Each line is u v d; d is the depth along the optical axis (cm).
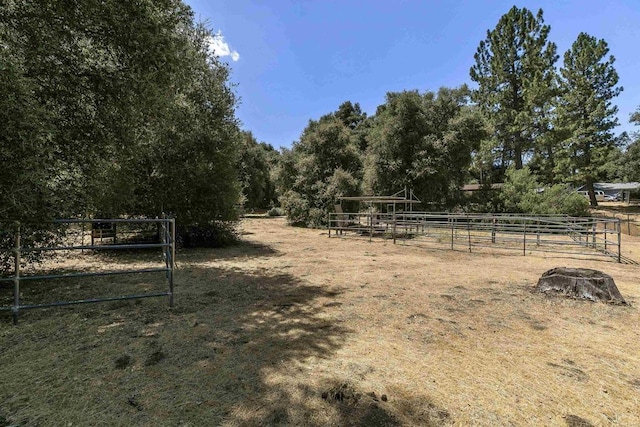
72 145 489
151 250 973
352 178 1950
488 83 2773
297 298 482
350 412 216
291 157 2191
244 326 369
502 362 290
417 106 1898
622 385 254
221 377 258
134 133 579
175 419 207
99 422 204
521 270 696
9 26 414
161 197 943
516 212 1888
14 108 330
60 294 495
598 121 2756
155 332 347
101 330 352
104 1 415
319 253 950
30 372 263
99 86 470
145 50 460
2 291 506
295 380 254
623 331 363
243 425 202
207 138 984
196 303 454
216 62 1036
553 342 333
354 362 286
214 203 1012
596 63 2770
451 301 470
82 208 580
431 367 279
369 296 494
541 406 226
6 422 202
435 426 204
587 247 1011
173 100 650
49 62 445
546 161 2689
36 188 361
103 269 689
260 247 1079
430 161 1828
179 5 538
